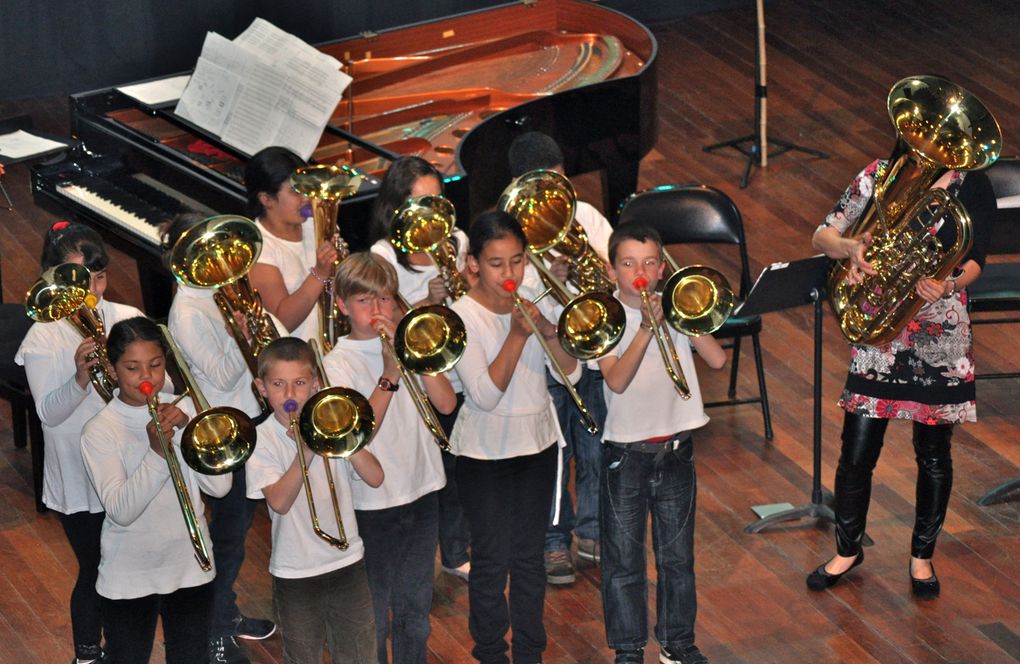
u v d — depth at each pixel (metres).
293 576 7.79
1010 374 12.20
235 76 12.11
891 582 10.04
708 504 10.98
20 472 11.45
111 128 12.71
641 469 8.48
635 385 8.34
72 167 12.92
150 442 7.40
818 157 17.27
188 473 7.72
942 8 21.72
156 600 7.80
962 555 10.32
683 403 8.46
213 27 20.03
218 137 12.16
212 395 8.73
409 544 8.26
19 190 16.38
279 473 7.66
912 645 9.36
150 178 12.43
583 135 12.63
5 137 13.43
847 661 9.22
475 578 8.43
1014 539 10.50
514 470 8.24
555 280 8.07
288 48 12.03
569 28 15.01
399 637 8.52
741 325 11.55
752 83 19.39
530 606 8.50
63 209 12.70
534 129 12.30
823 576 9.97
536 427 8.27
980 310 11.34
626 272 8.06
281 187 9.12
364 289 7.79
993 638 9.41
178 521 7.69
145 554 7.66
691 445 8.61
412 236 8.26
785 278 9.94
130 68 19.80
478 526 8.33
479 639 8.53
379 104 13.64
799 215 15.87
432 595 9.22
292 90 11.84
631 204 11.72
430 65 14.30
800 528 10.69
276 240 9.34
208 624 7.97
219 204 11.72
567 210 8.33
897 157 8.59
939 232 8.80
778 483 11.26
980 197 8.99
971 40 20.62
